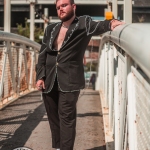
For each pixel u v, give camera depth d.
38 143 3.75
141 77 1.67
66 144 2.82
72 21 2.80
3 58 5.29
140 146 1.75
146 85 1.55
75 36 2.73
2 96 5.64
